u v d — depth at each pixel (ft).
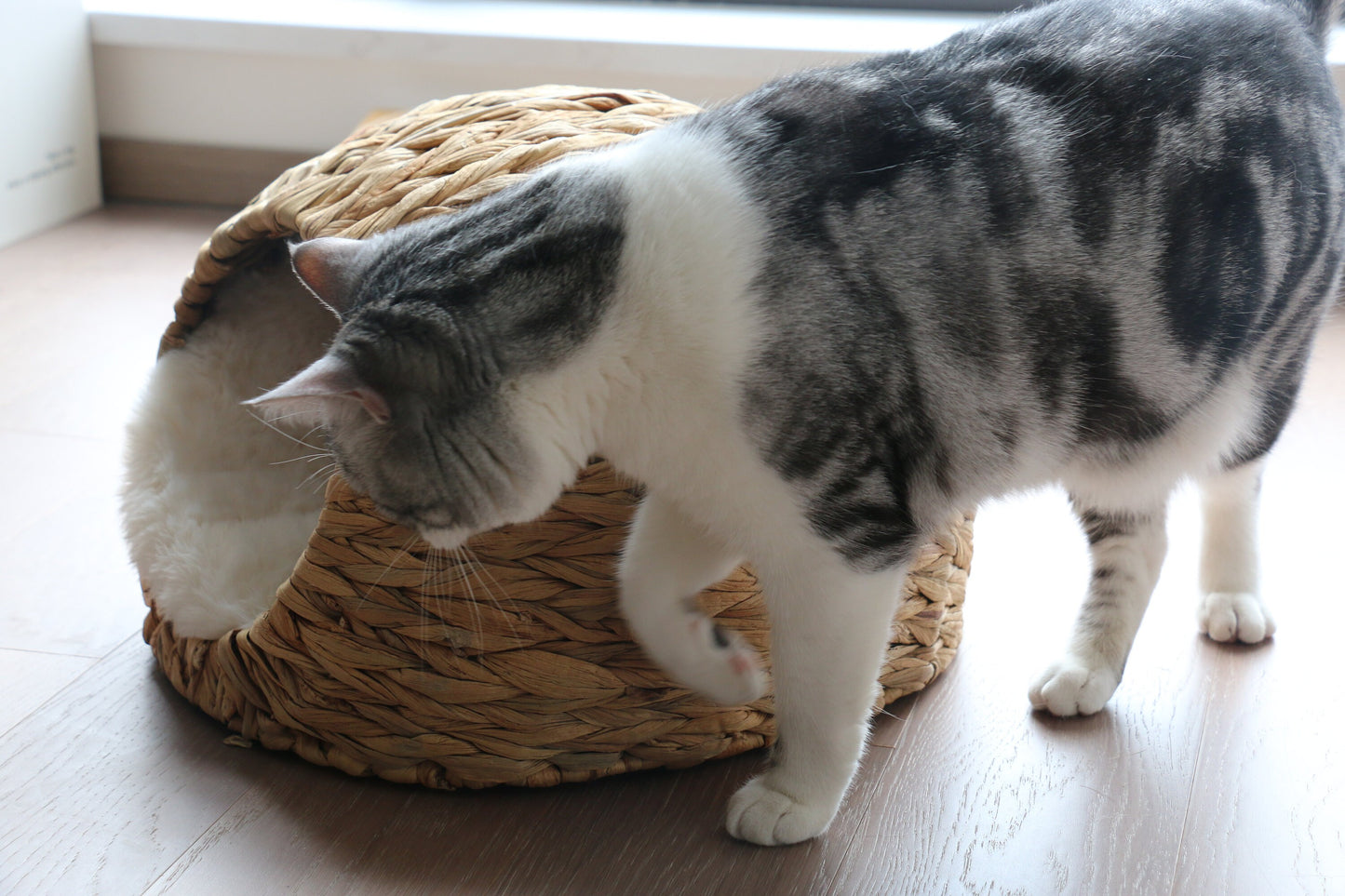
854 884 3.76
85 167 9.78
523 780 4.16
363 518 3.89
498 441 3.53
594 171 3.61
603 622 4.00
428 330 3.41
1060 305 3.64
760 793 3.95
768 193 3.48
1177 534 6.02
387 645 3.98
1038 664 4.96
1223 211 3.83
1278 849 3.92
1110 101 3.72
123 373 7.28
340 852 3.87
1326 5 4.54
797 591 3.66
